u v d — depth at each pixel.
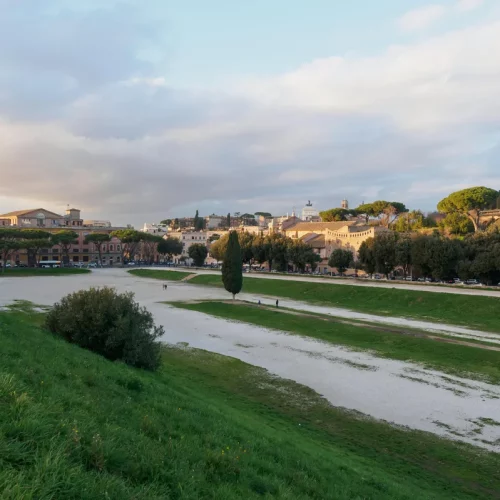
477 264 80.56
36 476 7.05
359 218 196.75
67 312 28.36
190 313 65.38
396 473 18.89
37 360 16.36
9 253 167.88
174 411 15.35
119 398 14.89
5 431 8.10
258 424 20.89
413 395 29.61
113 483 7.85
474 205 120.75
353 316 62.94
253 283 103.75
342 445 21.70
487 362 36.81
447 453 21.45
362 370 35.47
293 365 36.84
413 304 69.94
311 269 134.62
